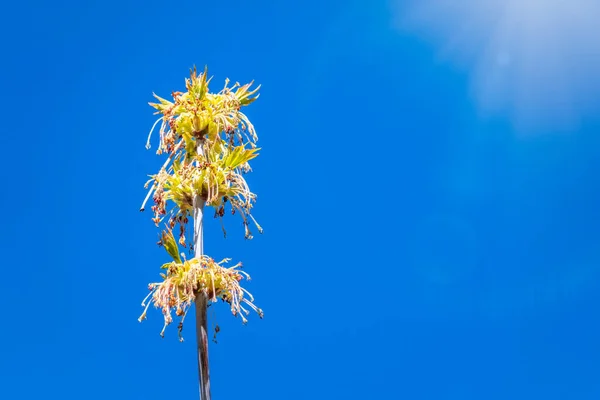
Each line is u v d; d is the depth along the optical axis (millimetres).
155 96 12203
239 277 10352
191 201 11219
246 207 11055
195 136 11656
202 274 10148
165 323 9891
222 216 11203
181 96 11867
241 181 11086
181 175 11070
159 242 10500
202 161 11234
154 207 11039
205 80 11930
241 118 11953
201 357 10195
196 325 10391
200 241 10820
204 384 10070
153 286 10281
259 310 10242
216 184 10930
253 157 11445
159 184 11055
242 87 12344
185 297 10266
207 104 11750
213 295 10273
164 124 11625
